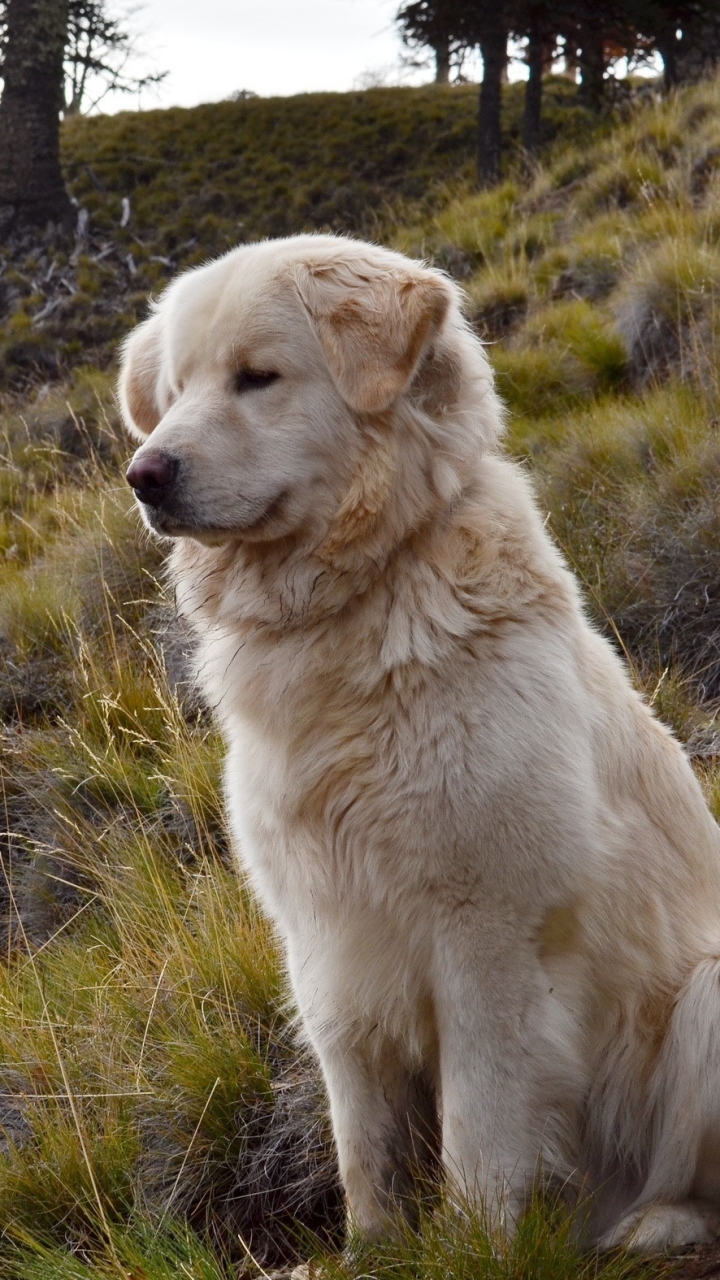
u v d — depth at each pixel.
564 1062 2.32
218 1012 3.22
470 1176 2.31
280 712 2.42
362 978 2.42
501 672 2.27
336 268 2.50
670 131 12.59
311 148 19.28
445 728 2.24
